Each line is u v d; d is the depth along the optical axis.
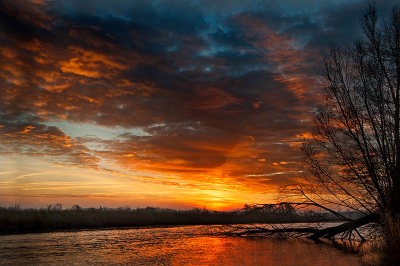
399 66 17.39
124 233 29.52
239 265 13.66
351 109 18.42
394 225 14.28
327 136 19.50
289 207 22.73
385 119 17.34
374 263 12.69
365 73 18.36
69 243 21.31
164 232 31.36
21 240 22.80
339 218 20.83
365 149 17.86
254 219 58.00
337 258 15.38
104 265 13.70
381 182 17.05
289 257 15.70
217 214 61.34
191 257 15.93
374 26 18.66
